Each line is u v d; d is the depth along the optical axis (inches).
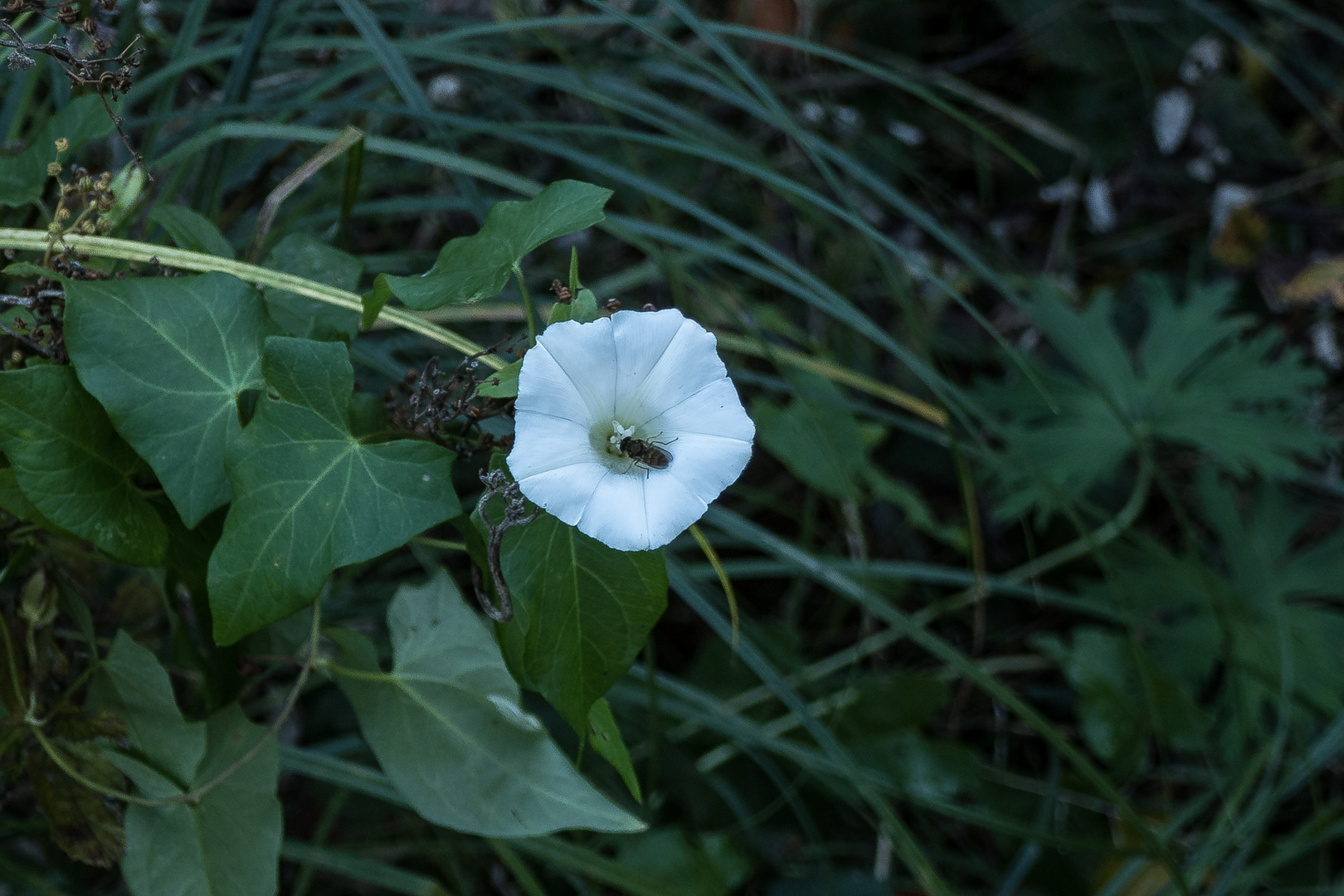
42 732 29.4
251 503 27.1
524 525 26.8
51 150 29.5
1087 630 41.1
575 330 26.3
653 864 34.9
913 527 47.0
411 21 34.5
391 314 29.0
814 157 32.8
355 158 30.6
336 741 34.6
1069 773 41.5
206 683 29.7
